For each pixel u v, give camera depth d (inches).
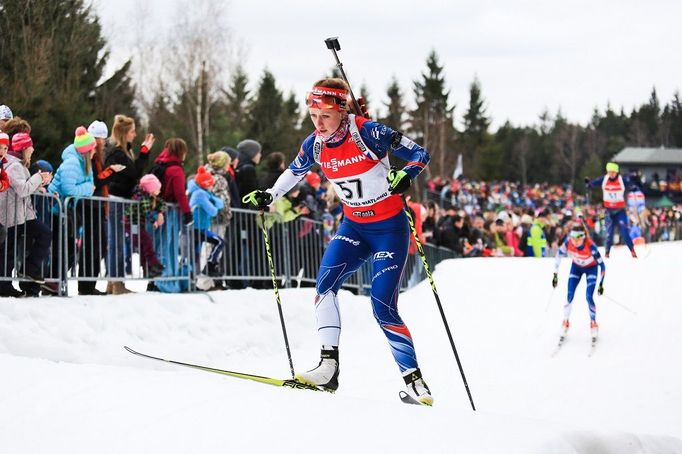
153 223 346.0
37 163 314.5
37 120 669.9
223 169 380.2
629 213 629.3
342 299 443.5
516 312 444.8
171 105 1407.5
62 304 297.7
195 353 323.9
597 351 384.8
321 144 203.2
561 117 3865.7
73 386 175.9
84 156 311.3
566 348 391.2
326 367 202.2
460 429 145.4
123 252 329.4
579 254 400.2
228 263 388.8
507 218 768.9
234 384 175.9
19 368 189.9
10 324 273.4
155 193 337.7
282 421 149.5
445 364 366.3
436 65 2632.9
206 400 162.1
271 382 196.5
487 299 470.0
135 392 169.5
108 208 322.0
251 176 408.2
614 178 521.7
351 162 199.8
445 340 411.2
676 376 339.6
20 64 721.6
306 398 163.3
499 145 3073.3
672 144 3718.0
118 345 297.7
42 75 722.2
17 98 691.4
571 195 1813.5
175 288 363.6
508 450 136.2
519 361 371.6
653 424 286.8
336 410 155.5
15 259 285.9
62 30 847.1
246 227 396.8
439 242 618.2
